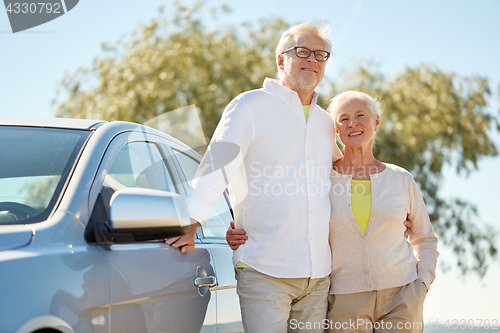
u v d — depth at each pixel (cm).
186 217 198
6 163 192
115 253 181
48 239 162
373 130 271
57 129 215
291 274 238
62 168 189
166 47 1750
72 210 174
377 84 1780
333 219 258
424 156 1731
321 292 251
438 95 1762
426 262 267
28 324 142
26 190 181
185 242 221
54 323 150
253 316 234
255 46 1775
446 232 1755
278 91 253
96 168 191
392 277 254
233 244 241
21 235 158
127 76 1697
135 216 175
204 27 1794
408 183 266
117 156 208
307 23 267
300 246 241
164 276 201
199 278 226
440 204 1722
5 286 142
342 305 257
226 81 1711
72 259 163
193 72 1717
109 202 177
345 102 270
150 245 203
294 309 250
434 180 1734
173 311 203
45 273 153
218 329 239
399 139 1695
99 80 1759
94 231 175
